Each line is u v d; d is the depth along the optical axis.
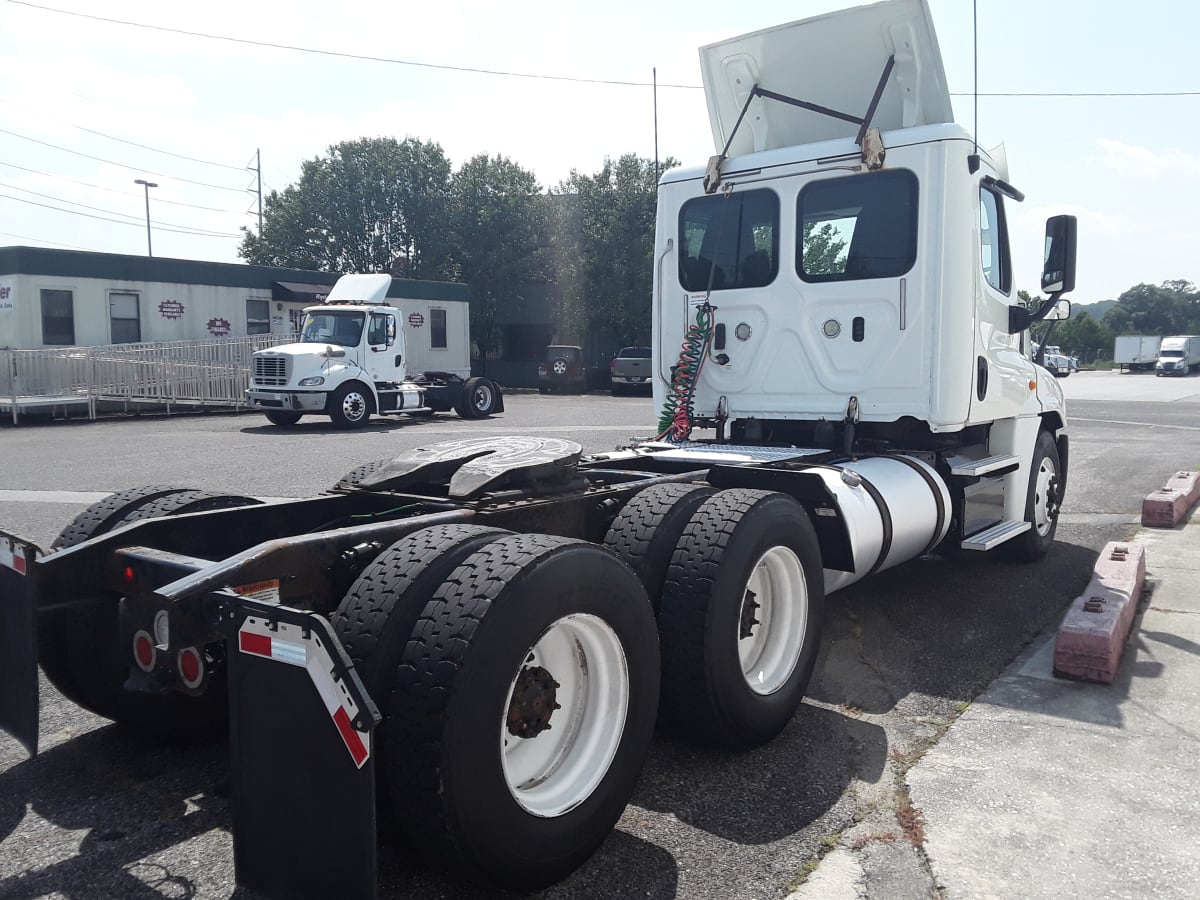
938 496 5.33
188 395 21.94
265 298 25.75
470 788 2.49
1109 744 3.81
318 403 17.91
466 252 42.69
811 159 5.62
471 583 2.63
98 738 3.83
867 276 5.50
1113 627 4.55
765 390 5.89
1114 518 8.88
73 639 3.43
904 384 5.43
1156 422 20.41
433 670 2.48
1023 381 6.47
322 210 43.47
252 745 2.43
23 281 21.33
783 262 5.77
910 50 5.46
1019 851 2.99
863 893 2.76
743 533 3.62
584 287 40.59
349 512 4.18
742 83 6.09
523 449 4.11
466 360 31.22
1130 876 2.86
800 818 3.21
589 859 2.95
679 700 3.56
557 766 2.92
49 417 20.48
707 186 5.98
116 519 3.83
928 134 5.29
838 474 4.59
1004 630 5.35
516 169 43.00
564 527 3.88
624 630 3.01
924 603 5.89
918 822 3.17
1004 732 3.94
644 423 18.89
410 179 43.25
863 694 4.39
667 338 6.30
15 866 2.87
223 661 3.32
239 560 2.75
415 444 14.48
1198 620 5.49
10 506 8.85
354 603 2.70
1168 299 141.88
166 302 23.70
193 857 2.92
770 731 3.77
